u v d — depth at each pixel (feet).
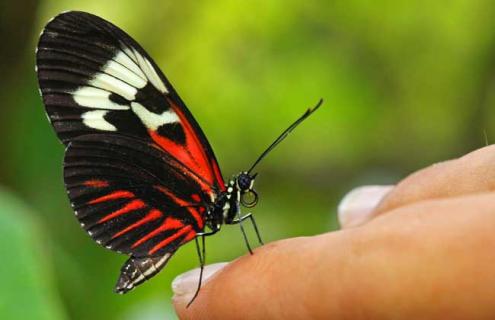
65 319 0.85
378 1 2.03
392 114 2.11
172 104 0.90
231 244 1.45
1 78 1.09
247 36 2.03
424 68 2.10
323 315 0.76
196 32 1.98
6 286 0.84
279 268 0.77
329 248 0.76
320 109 2.05
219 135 2.01
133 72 0.90
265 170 1.96
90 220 0.89
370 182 1.90
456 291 0.73
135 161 0.90
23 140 1.01
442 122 2.13
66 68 0.89
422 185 0.82
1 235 0.84
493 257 0.73
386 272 0.74
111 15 1.86
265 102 2.04
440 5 2.03
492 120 2.09
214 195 0.91
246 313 0.78
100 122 0.90
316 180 1.93
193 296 0.81
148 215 0.90
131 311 1.01
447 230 0.74
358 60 2.08
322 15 2.04
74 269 1.00
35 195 1.00
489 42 2.06
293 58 2.05
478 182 0.81
